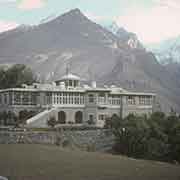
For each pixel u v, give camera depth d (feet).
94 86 429.38
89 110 392.47
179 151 292.40
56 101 379.76
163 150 288.71
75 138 295.07
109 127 327.26
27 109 383.45
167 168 159.02
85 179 127.44
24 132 279.49
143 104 433.07
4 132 276.21
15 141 274.36
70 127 327.47
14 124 350.02
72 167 151.02
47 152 199.82
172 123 319.47
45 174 133.80
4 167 145.89
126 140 291.99
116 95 414.21
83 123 384.47
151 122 311.27
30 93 388.78
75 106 386.11
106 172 141.59
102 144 302.45
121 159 184.75
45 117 356.59
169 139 302.04
